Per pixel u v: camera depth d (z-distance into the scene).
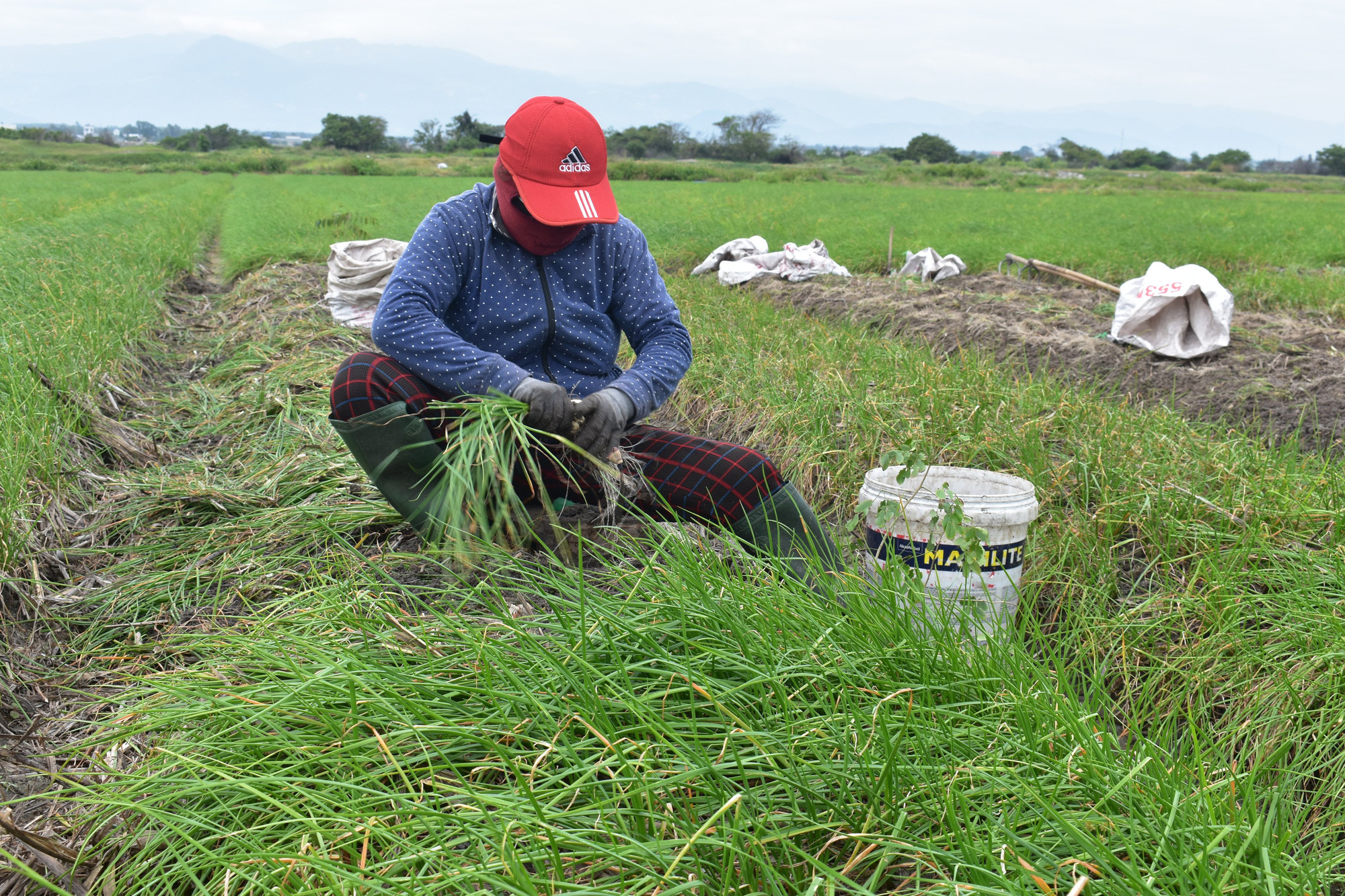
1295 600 2.56
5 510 3.17
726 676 2.08
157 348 7.58
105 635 2.83
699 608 2.20
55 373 5.01
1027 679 2.03
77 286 7.62
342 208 20.83
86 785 2.04
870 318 8.51
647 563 2.40
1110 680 2.59
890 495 2.60
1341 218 21.48
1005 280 10.27
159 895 1.67
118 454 4.52
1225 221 19.80
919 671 2.04
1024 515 2.49
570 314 2.82
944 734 1.82
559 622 2.25
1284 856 1.57
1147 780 1.70
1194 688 2.39
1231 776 1.72
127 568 3.23
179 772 1.87
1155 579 2.99
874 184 47.12
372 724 1.92
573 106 2.53
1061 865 1.48
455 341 2.56
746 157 97.62
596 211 2.50
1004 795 1.69
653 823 1.62
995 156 101.06
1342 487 3.26
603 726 1.83
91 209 20.33
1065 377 5.99
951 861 1.52
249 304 9.29
